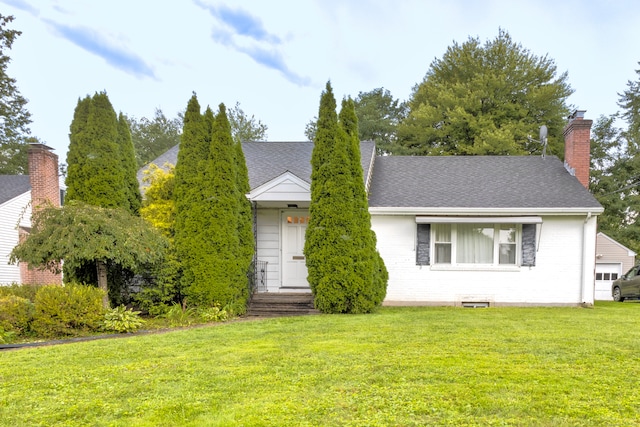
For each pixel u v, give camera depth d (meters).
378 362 4.54
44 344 6.33
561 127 23.27
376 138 29.33
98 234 7.73
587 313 8.92
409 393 3.55
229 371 4.31
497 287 10.93
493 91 23.38
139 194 10.62
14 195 16.62
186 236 9.20
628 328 6.70
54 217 7.76
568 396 3.46
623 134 27.41
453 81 25.72
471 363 4.46
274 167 12.88
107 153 9.45
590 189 27.05
